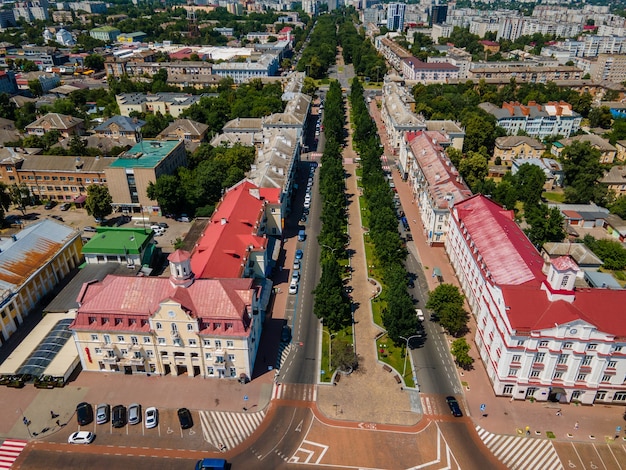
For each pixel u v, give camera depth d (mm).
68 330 135625
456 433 110688
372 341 138375
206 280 123188
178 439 109125
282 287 162625
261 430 111438
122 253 163500
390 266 161500
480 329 134875
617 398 117688
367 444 108062
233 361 122562
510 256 136250
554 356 111812
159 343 121750
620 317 112062
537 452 106188
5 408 116875
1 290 139250
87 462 104062
